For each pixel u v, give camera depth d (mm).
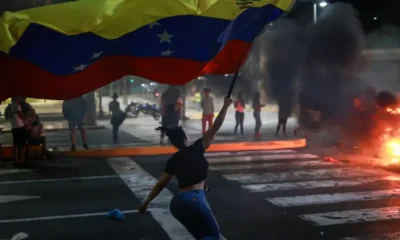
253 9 4094
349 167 11016
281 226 6617
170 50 4160
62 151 12930
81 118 13492
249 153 13398
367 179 9648
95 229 6535
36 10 3604
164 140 17297
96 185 9344
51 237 6211
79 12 3639
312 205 7695
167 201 8000
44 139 12586
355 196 8258
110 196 8422
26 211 7477
